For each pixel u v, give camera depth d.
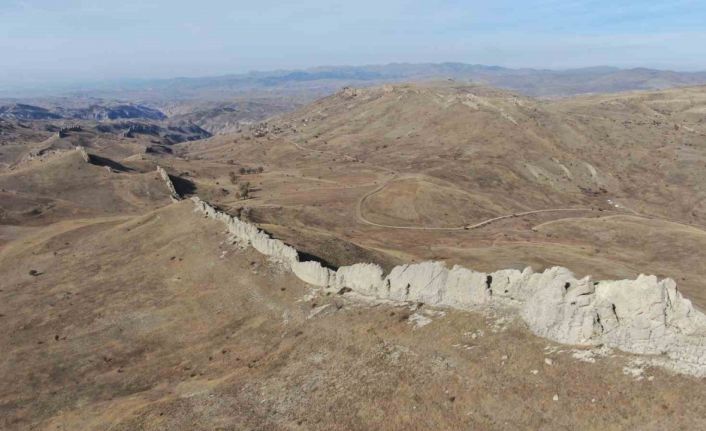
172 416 53.84
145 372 67.75
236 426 49.81
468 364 48.12
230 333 71.69
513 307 53.41
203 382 60.91
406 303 61.84
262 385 55.72
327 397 50.50
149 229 119.12
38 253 121.81
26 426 59.75
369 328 59.28
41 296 96.81
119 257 109.00
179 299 85.12
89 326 82.44
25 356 75.81
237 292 81.06
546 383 43.44
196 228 109.44
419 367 50.03
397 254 116.94
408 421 44.34
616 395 40.41
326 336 61.16
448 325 54.53
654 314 43.28
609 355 43.88
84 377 69.06
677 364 41.00
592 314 46.03
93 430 54.91
